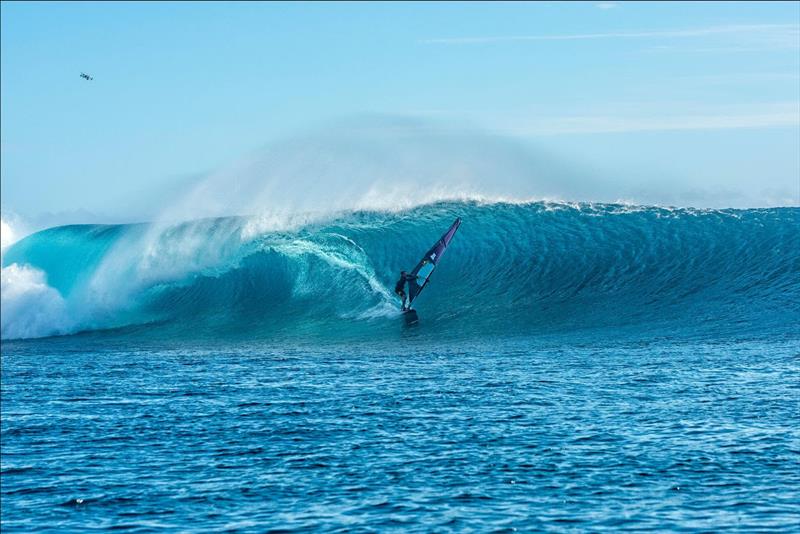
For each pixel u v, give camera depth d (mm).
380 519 39938
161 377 78812
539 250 112000
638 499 41438
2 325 113312
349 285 109750
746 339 85562
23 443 56031
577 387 66750
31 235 125500
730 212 114000
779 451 48156
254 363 85250
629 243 111375
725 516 39031
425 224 117062
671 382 67312
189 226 120500
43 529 40906
